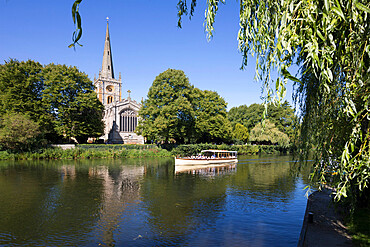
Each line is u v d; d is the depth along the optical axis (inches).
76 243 429.4
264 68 192.4
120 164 1507.1
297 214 583.2
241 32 207.3
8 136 1534.2
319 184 281.3
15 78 1748.3
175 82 2063.2
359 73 197.2
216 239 446.0
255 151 2657.5
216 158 1680.6
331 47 185.6
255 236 460.1
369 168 219.0
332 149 262.1
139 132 2226.9
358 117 216.5
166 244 427.2
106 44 4453.7
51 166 1359.5
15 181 951.6
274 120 2984.7
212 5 212.2
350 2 168.4
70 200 697.6
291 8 152.6
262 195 768.9
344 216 487.8
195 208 631.8
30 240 440.1
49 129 1862.7
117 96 4473.4
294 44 163.2
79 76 1948.8
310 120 277.6
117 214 582.6
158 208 630.5
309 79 280.4
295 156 351.3
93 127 2033.7
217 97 2630.4
